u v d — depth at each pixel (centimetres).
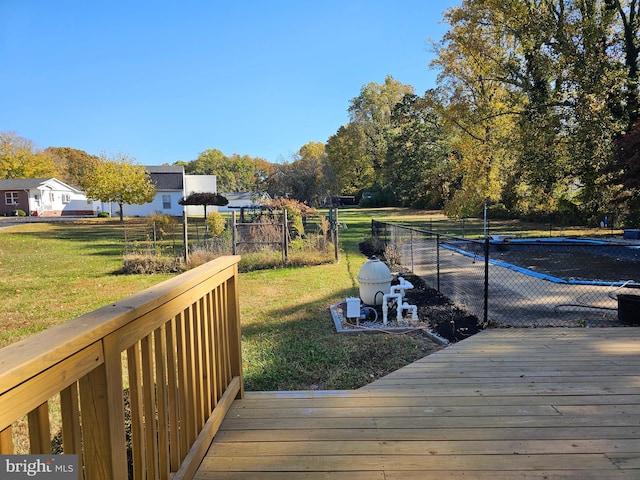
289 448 198
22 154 4559
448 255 1127
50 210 3856
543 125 1555
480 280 764
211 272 203
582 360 321
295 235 1194
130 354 129
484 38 1981
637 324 454
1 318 603
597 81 1416
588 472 175
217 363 228
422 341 419
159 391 152
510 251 1220
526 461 184
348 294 671
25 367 77
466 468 179
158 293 144
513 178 1789
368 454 192
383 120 4372
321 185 2348
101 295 762
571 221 1966
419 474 176
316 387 312
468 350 354
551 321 484
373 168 4484
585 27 1457
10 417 75
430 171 3312
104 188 2653
